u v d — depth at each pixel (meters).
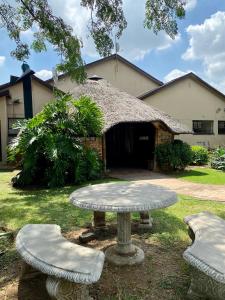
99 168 10.38
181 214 5.84
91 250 2.96
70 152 8.99
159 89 18.70
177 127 12.84
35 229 3.60
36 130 8.96
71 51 8.12
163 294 3.09
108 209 3.35
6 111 14.66
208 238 3.17
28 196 7.67
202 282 2.90
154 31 7.21
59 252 2.91
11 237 4.70
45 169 9.12
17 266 3.77
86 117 9.81
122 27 7.62
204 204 6.63
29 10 7.83
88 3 7.36
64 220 5.58
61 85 17.56
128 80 20.34
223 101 20.86
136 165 14.44
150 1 7.02
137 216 5.66
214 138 20.50
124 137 16.14
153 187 4.33
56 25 7.97
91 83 14.77
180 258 3.88
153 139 13.18
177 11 6.98
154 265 3.69
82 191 4.14
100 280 3.36
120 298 3.03
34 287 3.29
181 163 12.10
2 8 7.87
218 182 9.69
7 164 13.94
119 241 3.90
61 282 2.71
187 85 19.61
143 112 12.45
